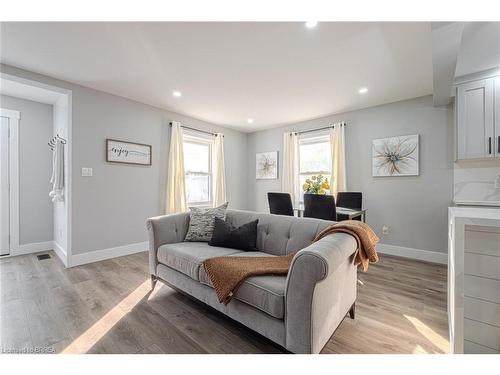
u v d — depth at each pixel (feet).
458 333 4.25
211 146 15.84
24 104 11.51
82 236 10.13
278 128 16.62
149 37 6.72
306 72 8.75
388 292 7.55
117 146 11.18
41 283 8.13
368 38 6.69
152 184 12.59
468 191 9.91
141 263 10.26
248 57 7.74
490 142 8.70
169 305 6.74
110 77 9.30
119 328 5.64
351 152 13.03
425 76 9.04
